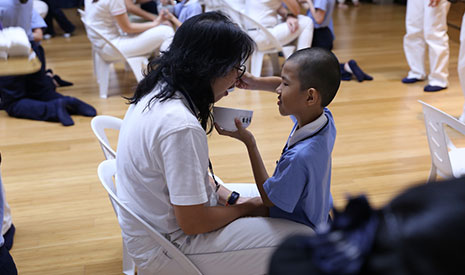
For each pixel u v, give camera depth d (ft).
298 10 15.47
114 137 11.80
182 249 5.16
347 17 25.07
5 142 11.58
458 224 1.27
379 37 20.88
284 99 4.86
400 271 1.37
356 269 1.46
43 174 10.08
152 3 16.17
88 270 7.32
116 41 13.96
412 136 11.51
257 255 5.14
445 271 1.28
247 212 5.35
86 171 10.19
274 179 4.96
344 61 17.54
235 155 10.73
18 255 7.66
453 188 1.35
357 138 11.44
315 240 1.65
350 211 1.59
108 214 8.70
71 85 15.49
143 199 5.02
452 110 13.03
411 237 1.34
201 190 4.61
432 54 14.28
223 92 5.02
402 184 9.48
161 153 4.59
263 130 11.98
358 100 13.84
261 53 15.55
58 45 20.07
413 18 14.71
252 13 15.33
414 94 14.21
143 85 4.94
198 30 4.52
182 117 4.51
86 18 14.07
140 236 5.16
